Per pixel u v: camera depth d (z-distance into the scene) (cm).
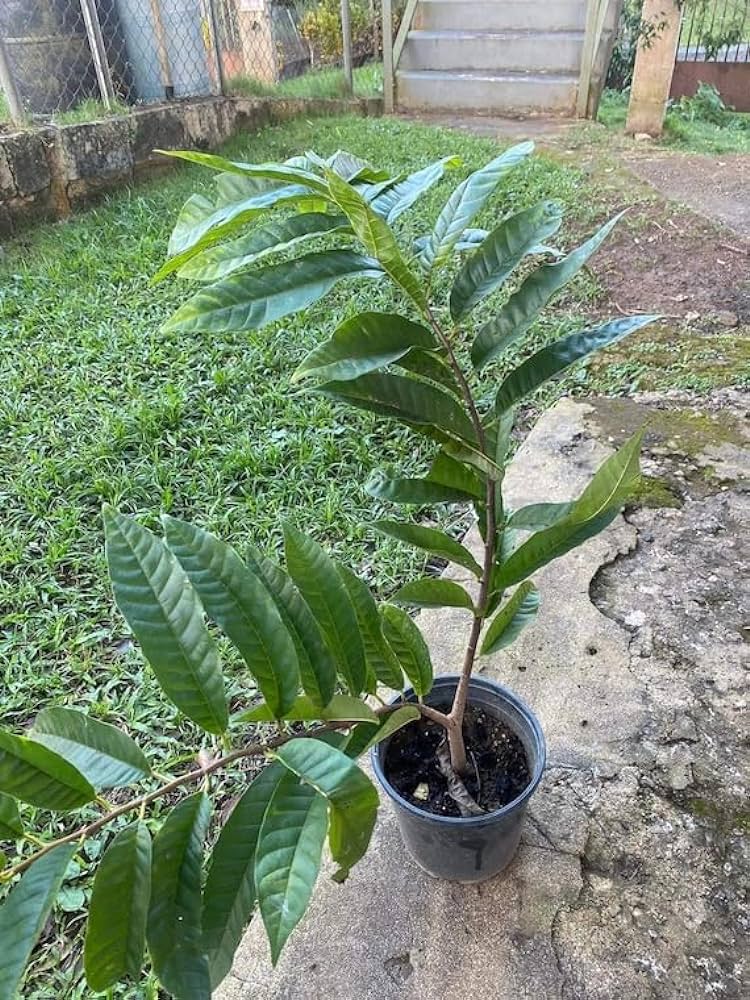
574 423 287
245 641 89
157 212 460
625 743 178
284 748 83
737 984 137
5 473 266
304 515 246
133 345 333
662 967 139
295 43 797
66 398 303
